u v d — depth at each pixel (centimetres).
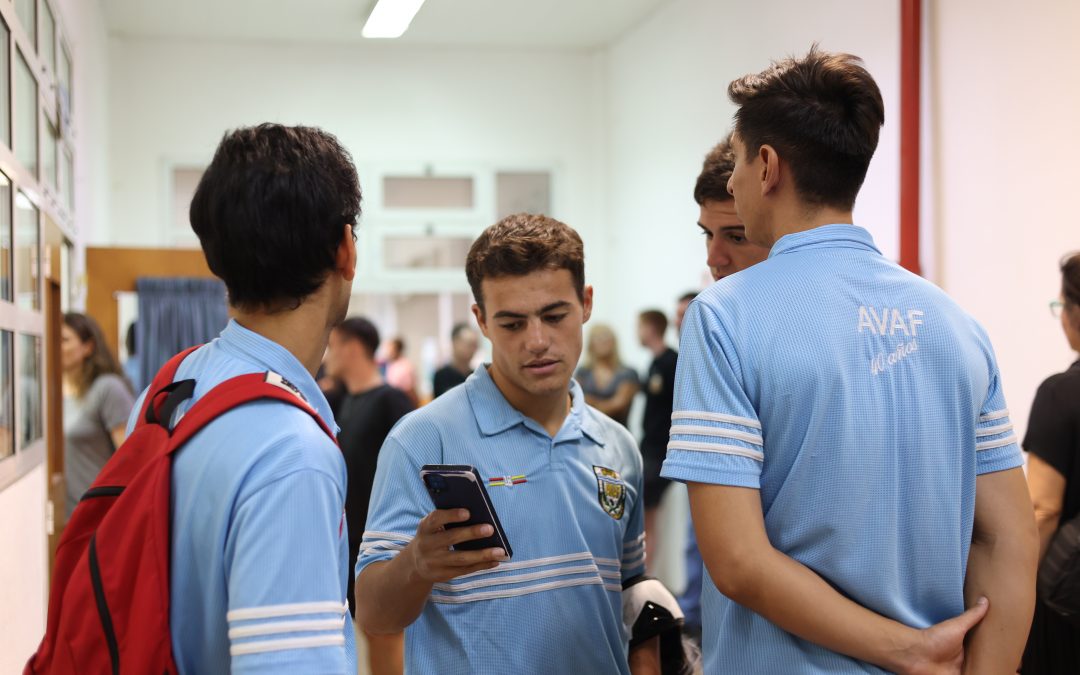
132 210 730
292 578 84
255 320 100
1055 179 318
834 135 110
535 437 145
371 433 336
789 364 104
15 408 226
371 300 780
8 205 222
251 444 88
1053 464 220
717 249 153
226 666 88
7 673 213
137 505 89
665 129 654
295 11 673
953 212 368
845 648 101
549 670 137
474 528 115
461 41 754
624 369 574
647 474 502
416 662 138
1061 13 313
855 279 109
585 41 754
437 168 771
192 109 739
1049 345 323
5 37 235
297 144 98
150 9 664
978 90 353
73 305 450
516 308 139
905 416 105
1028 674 216
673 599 154
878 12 411
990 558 112
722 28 563
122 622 87
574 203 785
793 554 105
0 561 205
